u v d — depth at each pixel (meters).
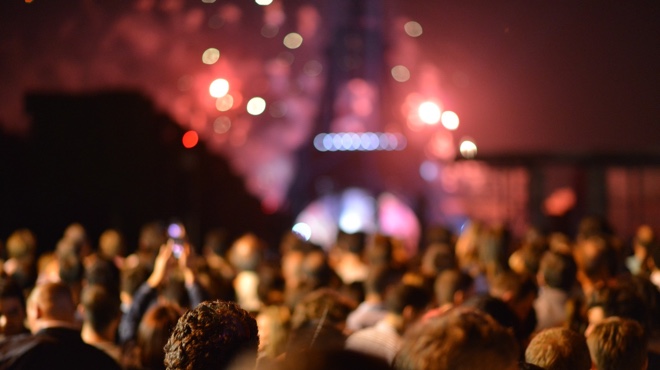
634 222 21.94
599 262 7.01
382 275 6.89
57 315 5.16
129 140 17.67
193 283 6.28
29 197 16.98
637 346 4.39
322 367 2.14
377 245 8.38
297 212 30.27
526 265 7.65
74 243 8.62
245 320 3.55
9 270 8.33
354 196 30.20
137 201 17.97
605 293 5.28
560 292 6.56
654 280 7.89
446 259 8.40
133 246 17.69
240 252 8.62
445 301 6.51
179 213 19.64
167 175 19.41
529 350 4.26
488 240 8.09
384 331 5.55
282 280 7.90
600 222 9.13
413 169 30.75
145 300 6.14
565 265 6.55
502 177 23.77
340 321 5.50
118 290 6.91
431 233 10.79
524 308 5.61
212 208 23.72
